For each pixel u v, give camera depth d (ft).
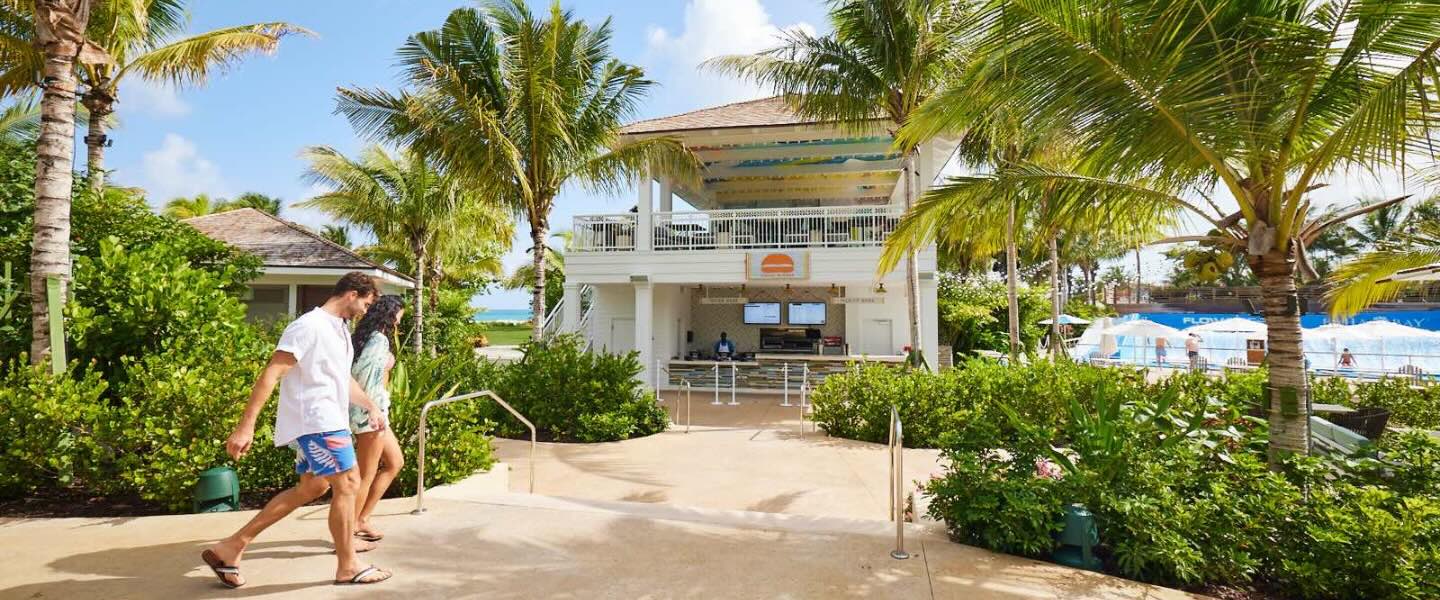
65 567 11.01
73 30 18.90
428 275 83.10
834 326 62.23
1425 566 10.94
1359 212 16.61
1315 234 16.65
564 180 41.24
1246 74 15.11
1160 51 14.55
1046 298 82.53
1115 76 15.38
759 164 59.77
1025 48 15.80
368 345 12.51
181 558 11.51
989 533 13.05
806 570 11.70
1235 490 13.53
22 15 28.30
